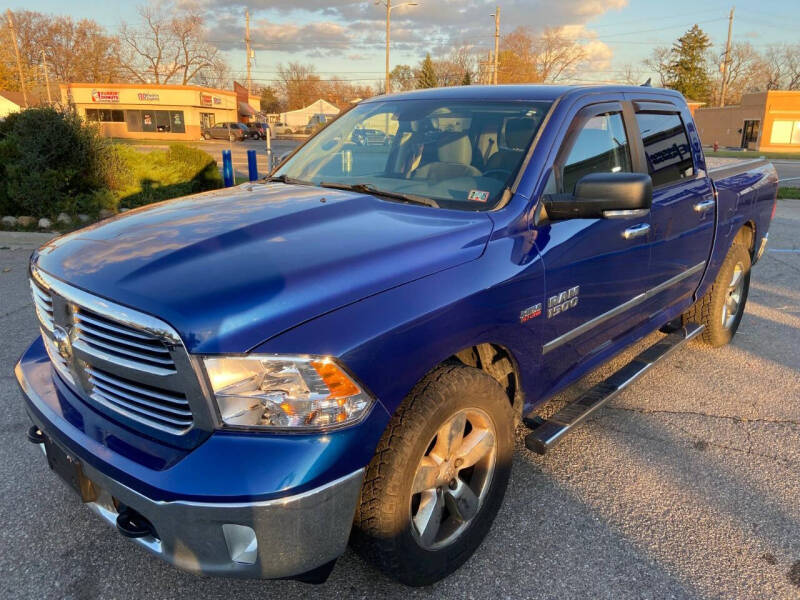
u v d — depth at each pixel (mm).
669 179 3711
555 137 2854
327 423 1837
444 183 2854
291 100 97812
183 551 1842
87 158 10031
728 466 3277
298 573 1905
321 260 2053
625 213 2584
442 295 2156
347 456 1873
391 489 2027
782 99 48719
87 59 77500
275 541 1812
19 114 10609
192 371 1763
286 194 2867
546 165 2762
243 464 1765
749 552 2623
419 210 2633
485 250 2391
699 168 4098
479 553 2605
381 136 3338
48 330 2305
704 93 79938
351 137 3465
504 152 2842
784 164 30625
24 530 2707
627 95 3459
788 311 5938
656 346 4043
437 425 2129
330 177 3254
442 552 2330
